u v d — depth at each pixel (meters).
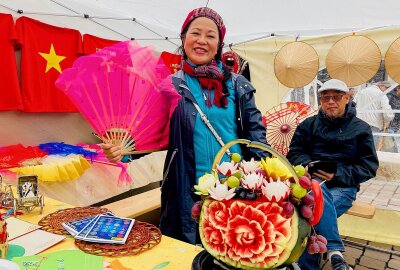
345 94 2.66
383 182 3.86
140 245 1.02
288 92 4.53
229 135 1.55
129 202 2.61
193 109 1.51
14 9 2.79
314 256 2.32
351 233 3.40
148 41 3.96
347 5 3.30
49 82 3.07
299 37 4.23
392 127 4.01
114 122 1.22
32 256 0.91
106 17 3.49
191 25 1.54
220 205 0.77
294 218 0.72
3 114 2.90
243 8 3.53
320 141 2.82
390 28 3.67
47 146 3.09
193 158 1.50
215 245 0.76
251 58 4.62
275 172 0.77
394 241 3.20
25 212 1.31
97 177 3.03
